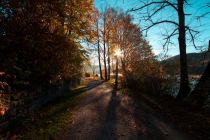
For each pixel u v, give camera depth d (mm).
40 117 11125
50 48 13953
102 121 10516
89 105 15203
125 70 28438
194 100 13211
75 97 19484
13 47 11516
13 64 11055
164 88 19094
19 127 9109
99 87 30625
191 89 15734
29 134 8320
